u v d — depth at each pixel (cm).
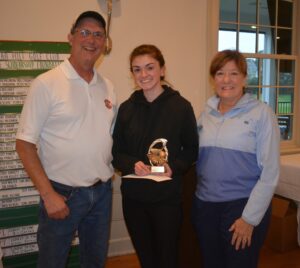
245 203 156
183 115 163
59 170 157
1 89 236
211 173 162
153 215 164
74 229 164
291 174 283
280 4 379
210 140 163
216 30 315
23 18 240
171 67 295
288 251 287
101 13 262
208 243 168
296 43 392
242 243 153
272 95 387
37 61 243
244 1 354
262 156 150
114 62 273
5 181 240
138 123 167
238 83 158
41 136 156
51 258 162
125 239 290
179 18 292
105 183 172
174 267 168
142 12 277
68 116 153
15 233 244
